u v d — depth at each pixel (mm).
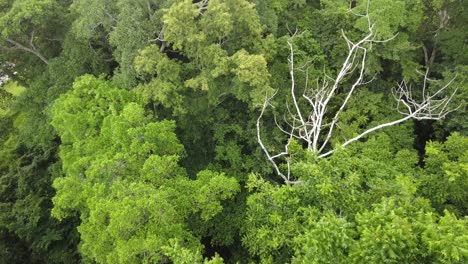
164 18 14906
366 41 16688
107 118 14641
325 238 8055
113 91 15445
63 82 18438
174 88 15086
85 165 14055
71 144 16250
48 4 17750
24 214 19078
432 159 13227
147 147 13359
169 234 11781
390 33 17344
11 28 17312
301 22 21094
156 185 12867
